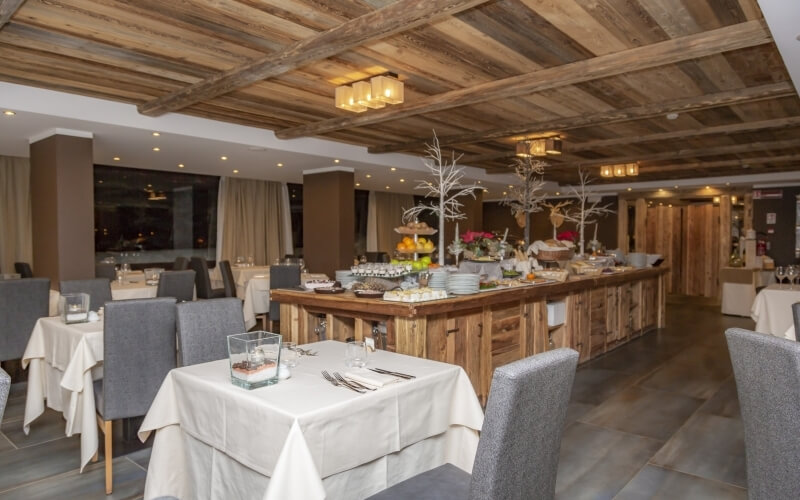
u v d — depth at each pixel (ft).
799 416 5.00
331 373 7.17
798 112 17.39
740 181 32.53
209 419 6.71
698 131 19.98
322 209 27.76
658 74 13.48
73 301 11.06
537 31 10.77
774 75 13.55
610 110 17.30
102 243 28.58
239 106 17.24
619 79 13.94
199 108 17.53
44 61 12.85
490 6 9.66
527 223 21.45
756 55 12.13
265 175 31.04
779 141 22.02
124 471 9.57
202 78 14.24
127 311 9.00
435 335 11.46
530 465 4.88
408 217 16.21
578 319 17.48
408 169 27.91
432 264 14.20
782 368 5.08
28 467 9.71
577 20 10.22
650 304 23.65
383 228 43.62
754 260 30.94
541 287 14.65
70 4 9.73
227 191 33.40
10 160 25.48
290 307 13.20
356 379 6.73
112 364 8.89
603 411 12.95
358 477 6.29
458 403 7.53
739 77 13.74
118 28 10.80
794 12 7.84
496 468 4.45
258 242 34.94
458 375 7.55
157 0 9.53
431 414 7.12
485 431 4.50
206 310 9.14
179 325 8.84
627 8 9.68
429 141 23.00
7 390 3.94
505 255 17.48
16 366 16.96
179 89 15.26
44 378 11.63
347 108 14.92
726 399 13.87
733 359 5.94
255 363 6.54
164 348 9.39
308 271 28.53
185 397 7.19
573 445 10.89
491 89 14.21
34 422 11.98
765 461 5.58
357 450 6.09
